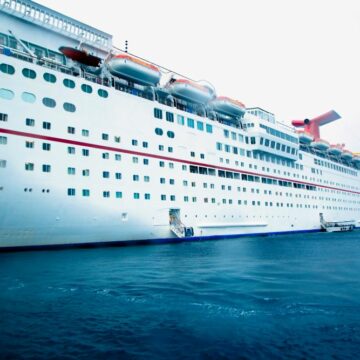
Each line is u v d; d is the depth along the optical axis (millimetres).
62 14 27312
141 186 27156
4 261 17672
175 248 25469
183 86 31203
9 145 20453
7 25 24766
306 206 48625
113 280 13133
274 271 15164
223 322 8273
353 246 27406
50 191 21766
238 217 36312
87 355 6574
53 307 9539
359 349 6715
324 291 11117
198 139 33250
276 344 7004
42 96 22344
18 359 6371
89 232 23688
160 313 8977
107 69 27172
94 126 24781
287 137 45125
